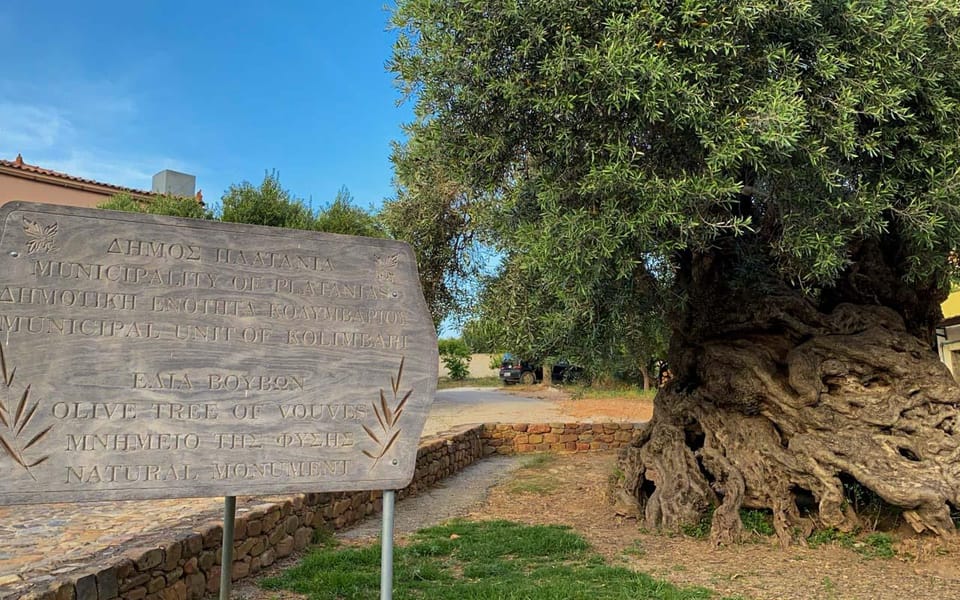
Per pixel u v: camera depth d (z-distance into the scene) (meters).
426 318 4.34
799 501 8.38
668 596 5.72
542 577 6.45
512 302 10.62
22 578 4.52
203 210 22.22
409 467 4.20
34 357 3.54
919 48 6.52
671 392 9.66
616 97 6.02
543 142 6.98
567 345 9.78
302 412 4.02
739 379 8.54
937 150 6.78
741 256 8.53
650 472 9.01
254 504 7.11
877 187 6.81
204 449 3.79
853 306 8.56
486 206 9.34
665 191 6.25
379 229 21.41
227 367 3.89
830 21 6.75
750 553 7.27
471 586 6.12
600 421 19.89
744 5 6.06
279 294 4.05
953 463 7.34
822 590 6.00
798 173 6.55
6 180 21.75
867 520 7.82
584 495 11.33
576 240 6.35
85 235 3.71
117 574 4.82
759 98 6.16
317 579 6.35
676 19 6.43
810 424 8.02
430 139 7.41
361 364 4.17
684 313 9.38
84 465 3.56
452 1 6.88
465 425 17.19
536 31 6.38
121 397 3.67
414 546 7.65
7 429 3.45
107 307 3.71
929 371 7.96
